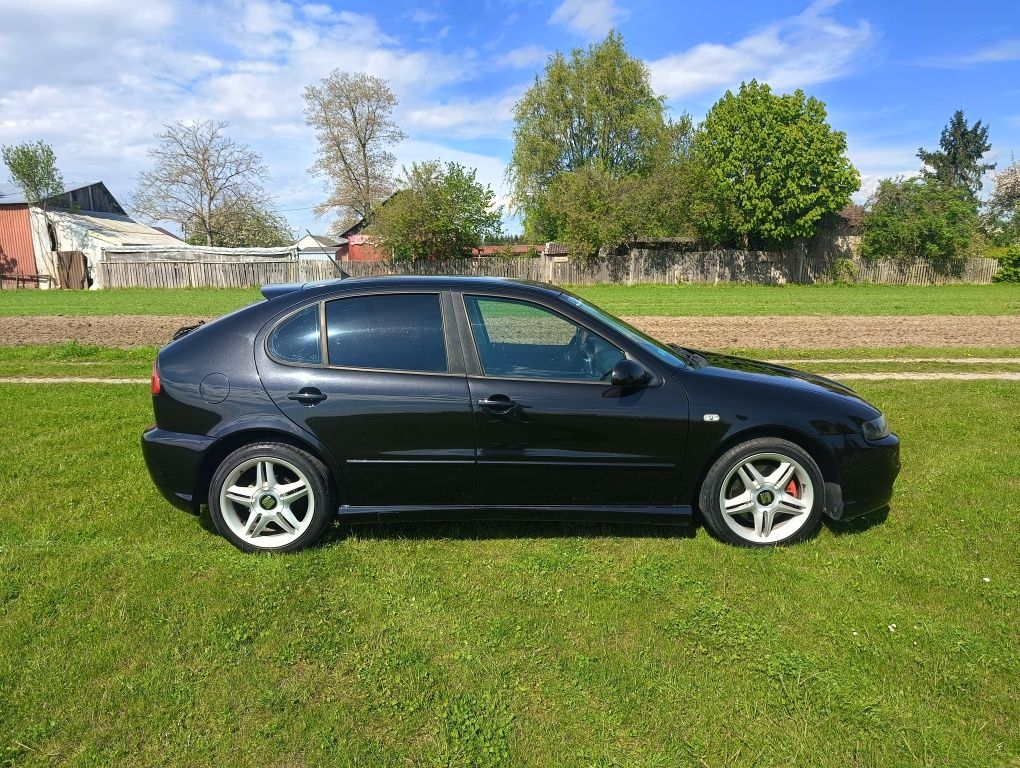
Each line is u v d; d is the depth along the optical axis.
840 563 3.65
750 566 3.61
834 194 38.06
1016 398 7.60
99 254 40.47
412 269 39.88
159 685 2.61
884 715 2.44
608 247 39.00
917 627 2.99
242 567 3.57
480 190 39.59
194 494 3.84
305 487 3.82
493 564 3.65
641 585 3.39
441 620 3.09
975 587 3.35
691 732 2.37
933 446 5.71
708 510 3.88
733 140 37.97
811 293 30.92
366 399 3.73
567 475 3.80
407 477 3.80
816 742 2.32
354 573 3.54
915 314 18.88
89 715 2.45
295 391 3.74
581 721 2.43
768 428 3.81
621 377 3.68
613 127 46.84
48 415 6.96
